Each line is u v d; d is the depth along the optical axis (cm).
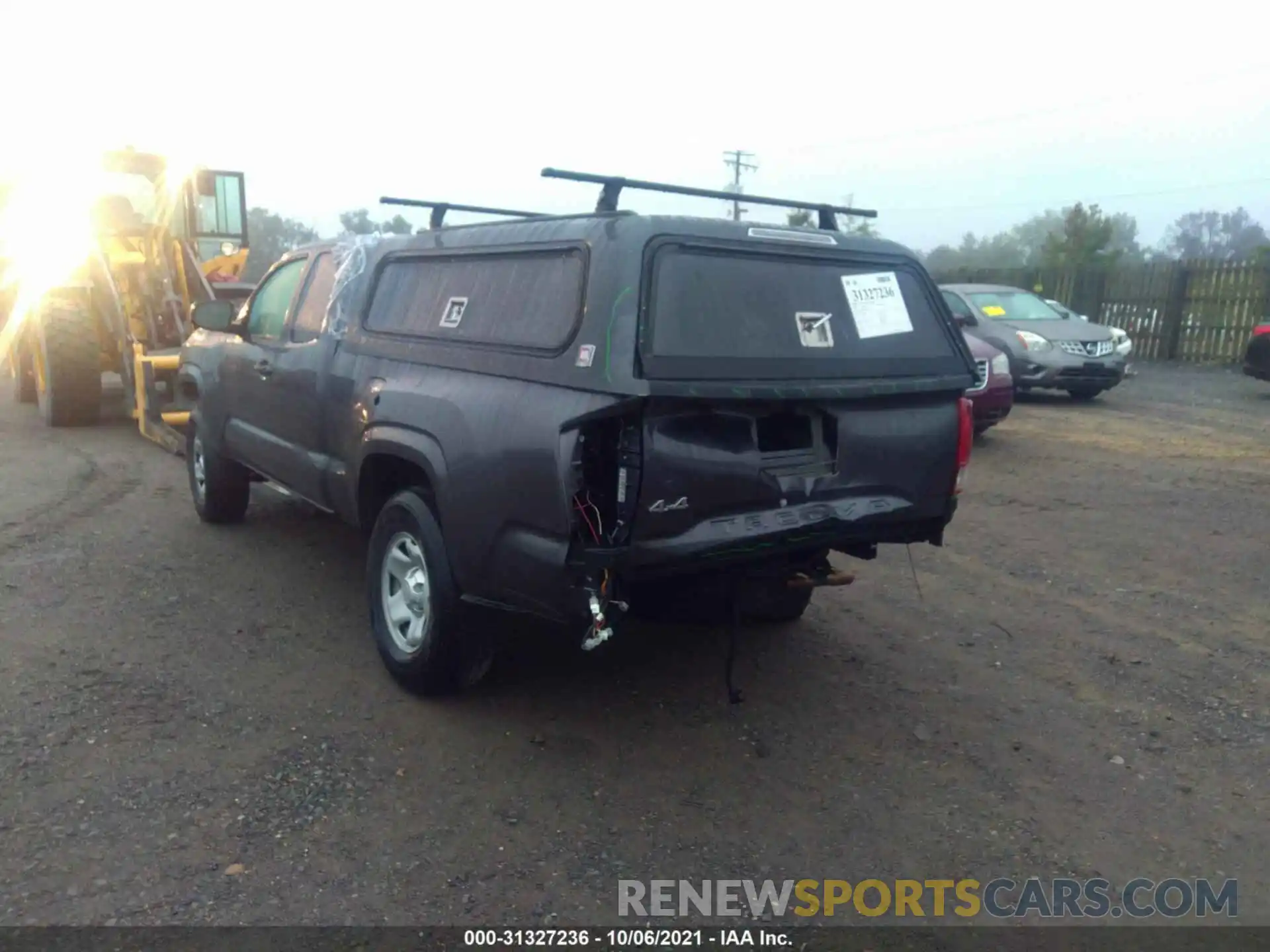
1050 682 513
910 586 653
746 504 404
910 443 450
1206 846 378
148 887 333
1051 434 1223
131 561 660
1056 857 368
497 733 445
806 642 558
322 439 556
